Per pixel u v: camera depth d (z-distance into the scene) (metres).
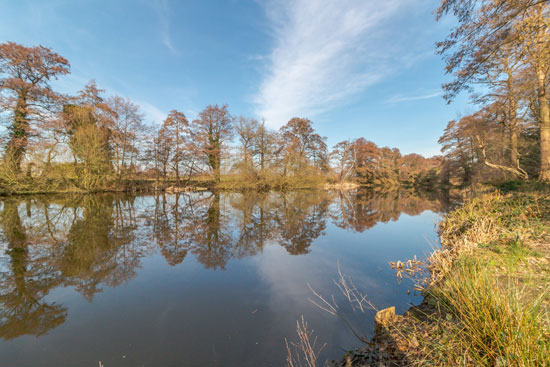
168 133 29.33
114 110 25.11
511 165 15.97
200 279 5.14
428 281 4.66
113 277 5.23
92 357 2.82
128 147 26.34
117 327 3.43
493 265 4.04
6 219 11.05
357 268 5.68
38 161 19.08
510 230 5.62
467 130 21.41
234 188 30.08
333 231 9.66
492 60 9.05
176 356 2.82
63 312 3.82
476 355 2.04
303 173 32.34
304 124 36.25
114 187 24.73
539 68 9.64
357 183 44.88
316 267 5.79
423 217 12.78
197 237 8.63
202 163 30.86
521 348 1.86
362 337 3.10
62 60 22.02
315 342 3.03
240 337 3.16
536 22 6.16
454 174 32.34
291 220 11.97
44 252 6.80
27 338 3.18
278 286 4.76
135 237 8.48
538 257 4.01
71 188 20.72
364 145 45.09
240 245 7.71
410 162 50.94
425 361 2.29
